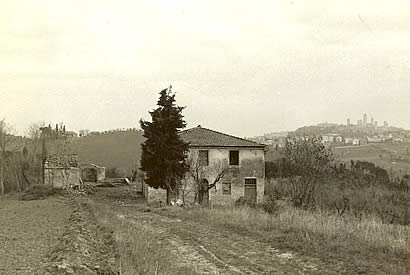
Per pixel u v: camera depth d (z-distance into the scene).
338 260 19.12
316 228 24.59
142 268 16.75
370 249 20.45
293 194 44.69
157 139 54.56
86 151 132.12
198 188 57.16
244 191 60.91
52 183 75.94
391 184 55.94
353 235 22.59
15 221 34.84
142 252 19.70
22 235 26.81
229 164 60.81
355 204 41.25
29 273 16.41
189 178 59.06
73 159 82.38
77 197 64.69
